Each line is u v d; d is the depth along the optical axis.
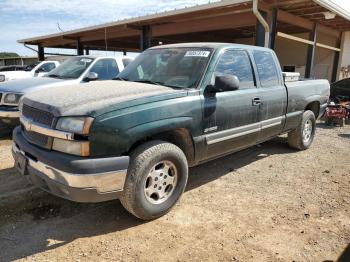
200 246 3.18
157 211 3.57
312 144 7.25
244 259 2.99
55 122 3.14
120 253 3.04
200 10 11.20
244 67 4.77
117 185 3.19
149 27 14.74
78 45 20.80
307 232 3.46
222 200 4.19
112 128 3.11
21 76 12.27
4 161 5.41
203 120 3.95
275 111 5.33
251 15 11.38
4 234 3.31
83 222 3.57
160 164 3.60
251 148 6.71
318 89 6.69
